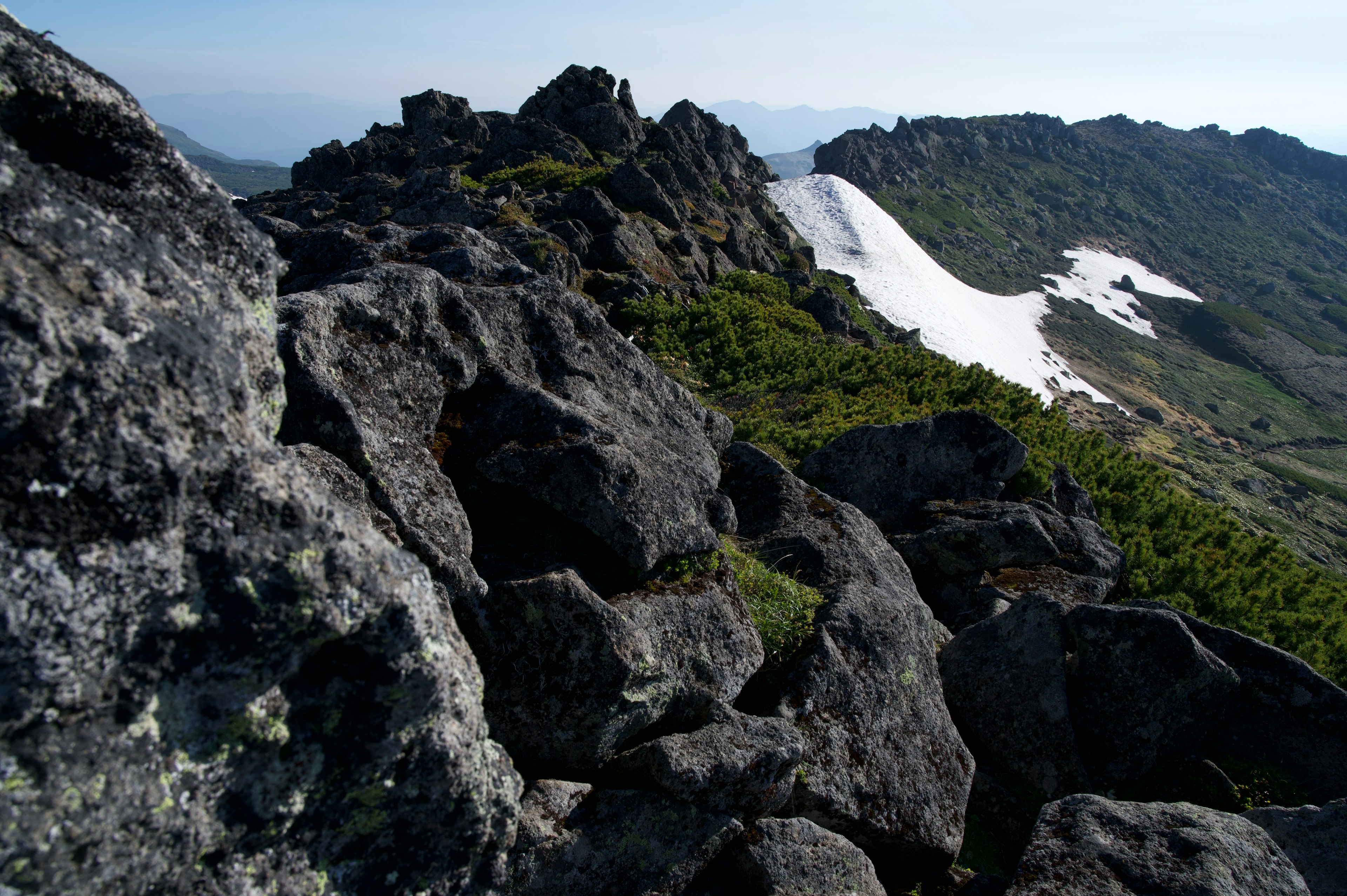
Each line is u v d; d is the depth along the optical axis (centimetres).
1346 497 10962
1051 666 941
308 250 1020
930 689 866
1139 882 623
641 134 6706
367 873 358
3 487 247
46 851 255
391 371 610
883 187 19400
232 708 305
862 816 686
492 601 551
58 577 256
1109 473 1991
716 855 550
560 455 634
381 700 342
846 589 856
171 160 343
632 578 646
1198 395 14538
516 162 5719
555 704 544
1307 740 891
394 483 549
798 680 721
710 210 5950
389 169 6731
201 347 311
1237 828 677
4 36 302
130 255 302
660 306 3256
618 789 534
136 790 280
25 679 251
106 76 337
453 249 873
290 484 322
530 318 798
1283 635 1482
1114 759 896
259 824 321
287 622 307
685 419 879
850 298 6881
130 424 275
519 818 478
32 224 276
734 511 884
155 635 282
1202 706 903
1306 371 16975
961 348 9112
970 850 830
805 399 2352
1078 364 13300
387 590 335
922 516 1455
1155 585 1573
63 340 263
